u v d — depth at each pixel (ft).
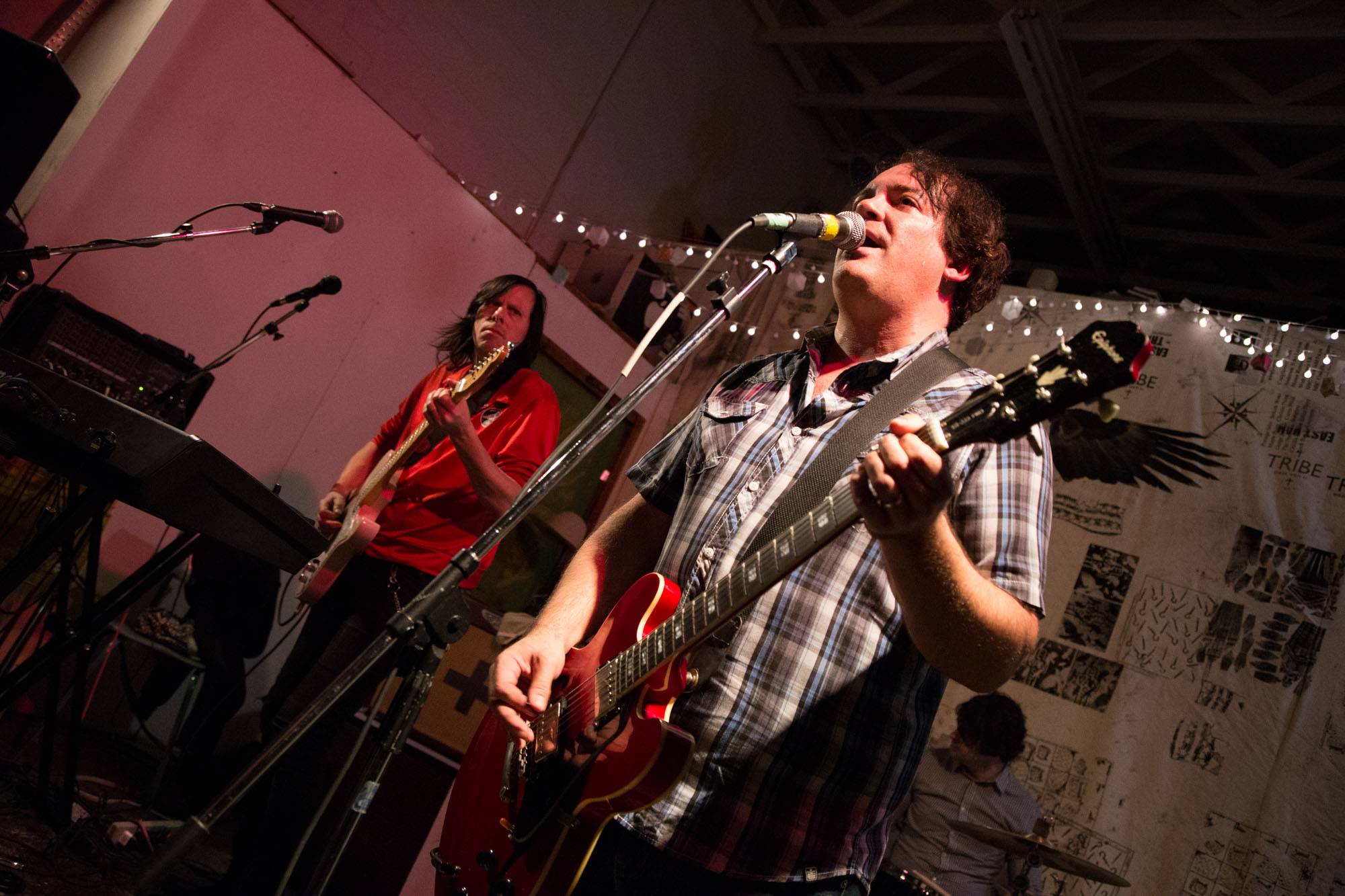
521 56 17.25
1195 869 10.97
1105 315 13.73
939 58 19.45
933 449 3.12
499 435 8.81
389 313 13.64
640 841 4.06
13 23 10.96
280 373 12.66
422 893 8.58
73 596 10.83
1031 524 3.93
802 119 22.84
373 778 4.30
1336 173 17.29
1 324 8.93
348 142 12.82
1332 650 11.27
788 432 4.66
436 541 8.20
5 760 8.79
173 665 11.93
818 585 4.11
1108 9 16.30
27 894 6.02
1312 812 10.74
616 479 16.87
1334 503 11.84
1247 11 15.02
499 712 4.47
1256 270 20.13
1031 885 11.48
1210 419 12.75
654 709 4.12
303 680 7.63
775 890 3.91
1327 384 12.38
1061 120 18.07
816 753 3.95
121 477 5.71
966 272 5.07
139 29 10.84
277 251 12.33
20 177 8.21
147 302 11.31
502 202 17.26
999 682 3.60
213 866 8.73
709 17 20.31
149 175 11.10
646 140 19.54
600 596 5.17
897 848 11.91
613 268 17.75
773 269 5.02
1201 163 18.70
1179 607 12.09
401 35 15.58
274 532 6.70
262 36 11.71
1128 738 11.78
